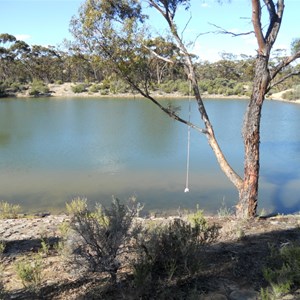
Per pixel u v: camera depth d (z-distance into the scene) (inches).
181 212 360.8
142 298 121.0
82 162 605.3
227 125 1107.3
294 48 267.4
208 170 553.6
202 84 2664.9
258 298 122.7
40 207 383.6
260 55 248.5
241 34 257.8
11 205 363.3
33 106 1796.3
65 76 3275.1
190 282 132.4
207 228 185.3
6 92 2731.3
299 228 205.5
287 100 2341.3
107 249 129.7
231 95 2598.4
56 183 481.1
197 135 896.3
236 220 237.0
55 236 194.5
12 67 3353.8
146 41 283.3
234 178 274.1
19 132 951.0
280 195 427.2
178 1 295.3
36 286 130.5
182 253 138.8
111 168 563.8
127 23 272.8
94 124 1104.8
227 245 172.9
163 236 143.6
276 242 178.2
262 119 1304.1
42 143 788.6
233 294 125.5
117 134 909.8
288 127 1091.9
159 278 130.6
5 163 598.2
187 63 296.8
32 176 518.6
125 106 1710.1
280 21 247.9
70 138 854.5
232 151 706.2
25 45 3314.5
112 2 281.4
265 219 243.6
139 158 637.9
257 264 148.6
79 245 133.3
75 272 131.8
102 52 281.7
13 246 179.2
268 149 746.2
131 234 138.9
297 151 722.2
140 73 297.7
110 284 129.9
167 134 910.4
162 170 551.5
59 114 1405.0
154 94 2369.6
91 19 267.4
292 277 129.9
